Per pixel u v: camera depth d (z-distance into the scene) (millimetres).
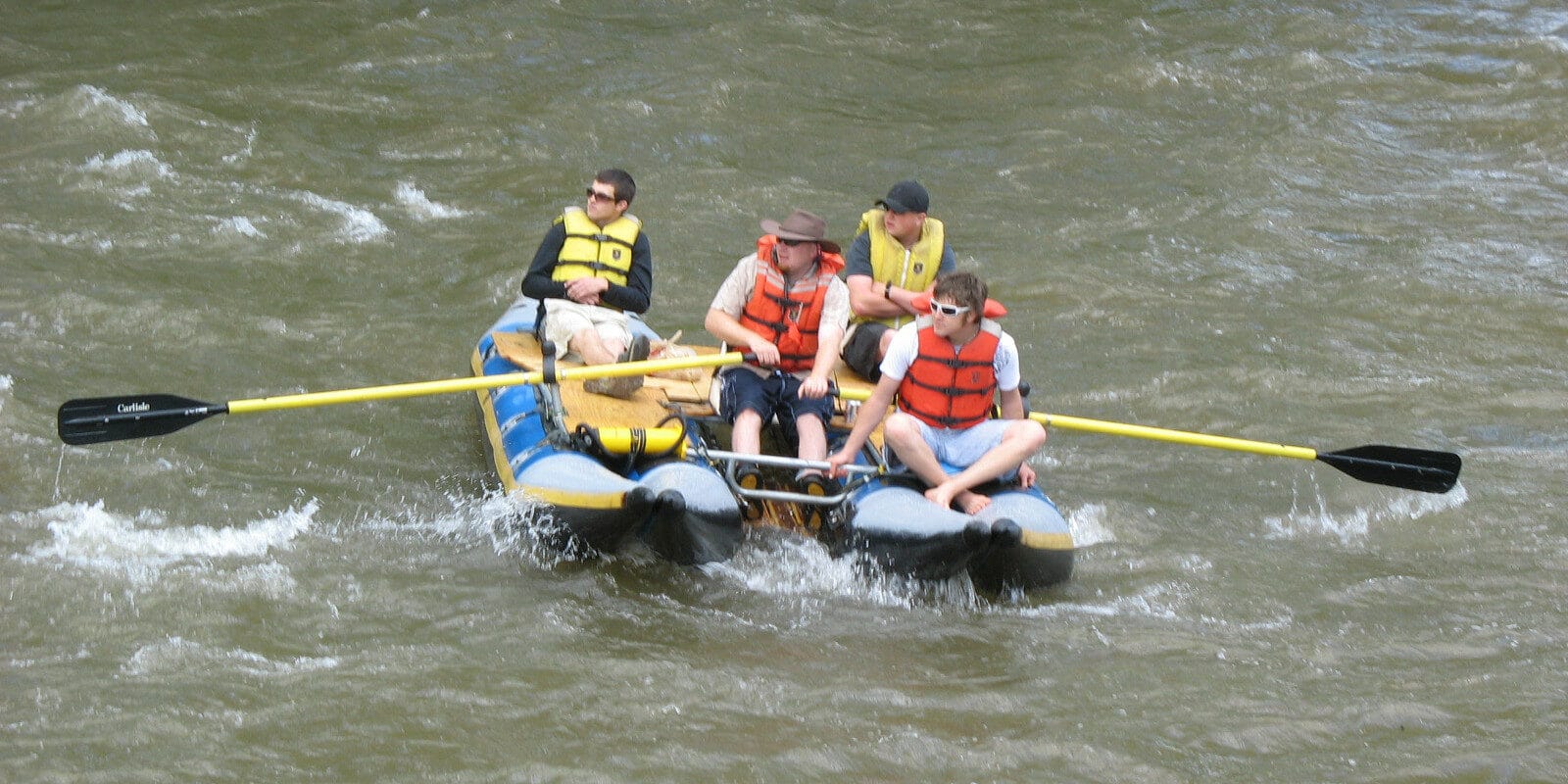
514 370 25609
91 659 18562
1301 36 57531
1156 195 42750
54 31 49438
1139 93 51094
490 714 17922
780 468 24234
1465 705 19125
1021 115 48781
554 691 18516
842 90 49844
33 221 34719
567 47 51219
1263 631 21266
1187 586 22672
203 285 32406
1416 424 29594
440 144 42969
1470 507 25953
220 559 21469
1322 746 18047
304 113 44094
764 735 17750
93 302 30594
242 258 34125
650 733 17688
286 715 17656
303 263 34281
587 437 22422
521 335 26656
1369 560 23938
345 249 35375
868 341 25203
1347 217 41938
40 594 19984
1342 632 21281
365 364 29531
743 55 51594
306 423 26609
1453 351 33469
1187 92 51281
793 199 40938
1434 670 20094
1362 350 33312
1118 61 53344
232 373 28422
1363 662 20312
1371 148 47500
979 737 17922
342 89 46344
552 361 23000
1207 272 37594
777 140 45344
